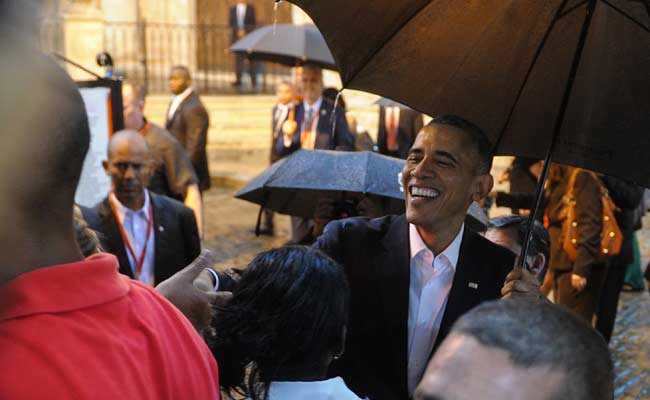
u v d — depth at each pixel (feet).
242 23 58.23
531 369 2.85
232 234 32.24
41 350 3.00
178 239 13.71
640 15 6.99
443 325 7.97
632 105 7.41
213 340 6.49
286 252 6.68
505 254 8.25
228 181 41.98
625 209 18.16
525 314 3.05
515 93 7.78
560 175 18.02
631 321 23.11
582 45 7.01
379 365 8.18
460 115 7.98
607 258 18.08
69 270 3.17
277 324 6.39
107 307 3.27
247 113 52.54
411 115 27.48
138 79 56.03
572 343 2.92
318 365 6.54
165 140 19.95
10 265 3.10
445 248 8.10
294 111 27.02
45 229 3.14
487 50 7.66
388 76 7.77
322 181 11.73
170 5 59.47
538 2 7.33
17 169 2.93
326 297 6.50
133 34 57.82
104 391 3.06
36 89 2.86
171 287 5.61
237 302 6.54
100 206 13.33
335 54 7.38
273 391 6.41
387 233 8.38
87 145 3.16
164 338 3.51
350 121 25.96
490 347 2.93
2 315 3.05
